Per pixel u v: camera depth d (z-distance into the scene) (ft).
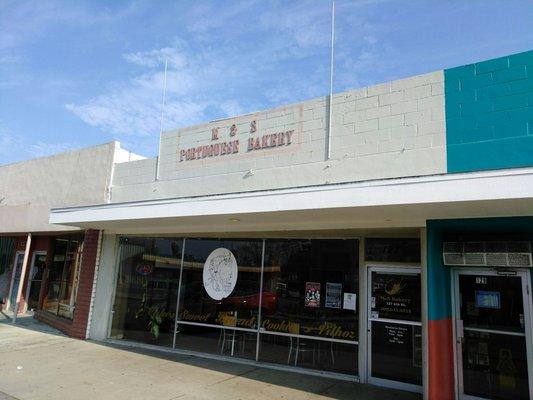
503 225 22.34
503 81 23.25
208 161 35.12
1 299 59.11
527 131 22.15
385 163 26.21
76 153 46.70
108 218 33.78
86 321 40.24
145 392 24.43
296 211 24.77
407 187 20.51
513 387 22.06
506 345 22.56
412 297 26.16
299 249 30.73
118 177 41.70
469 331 23.62
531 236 22.09
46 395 23.81
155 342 36.70
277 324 30.68
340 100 28.84
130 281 39.58
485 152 23.09
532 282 22.03
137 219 32.35
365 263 27.81
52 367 29.68
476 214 22.39
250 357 31.37
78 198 44.68
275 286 31.30
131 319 38.83
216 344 33.24
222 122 34.91
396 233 26.99
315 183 28.84
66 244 49.24
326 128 29.12
